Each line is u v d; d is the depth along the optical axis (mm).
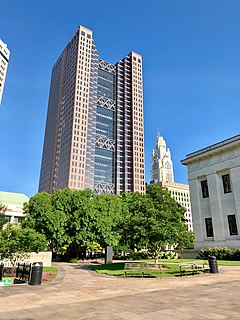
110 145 136750
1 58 131625
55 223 36750
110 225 38344
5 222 18219
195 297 9008
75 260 36375
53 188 123812
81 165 116062
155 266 17047
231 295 9211
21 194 89500
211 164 37031
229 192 34250
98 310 7422
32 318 6648
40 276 13164
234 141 33750
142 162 140500
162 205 20859
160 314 6805
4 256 16656
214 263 16969
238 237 31688
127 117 148250
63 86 142125
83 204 39031
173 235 18891
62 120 133125
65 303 8531
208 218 36469
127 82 157125
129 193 50719
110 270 20406
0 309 7738
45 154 147000
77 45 136500
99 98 142375
